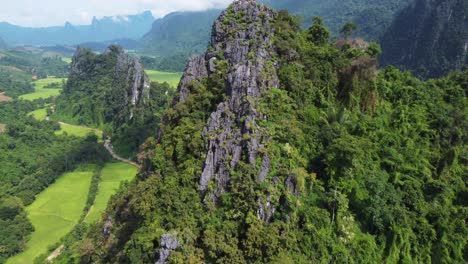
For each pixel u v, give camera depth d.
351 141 46.66
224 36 59.03
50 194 103.81
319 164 46.81
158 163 50.41
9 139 135.75
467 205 53.84
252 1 59.59
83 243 63.31
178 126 52.81
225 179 44.34
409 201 49.31
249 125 44.88
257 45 53.47
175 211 44.19
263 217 41.16
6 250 77.12
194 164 47.31
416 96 61.44
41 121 163.75
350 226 43.59
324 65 53.84
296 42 54.94
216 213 42.75
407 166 51.44
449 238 49.66
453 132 58.41
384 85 59.75
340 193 44.25
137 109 148.25
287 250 39.91
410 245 47.62
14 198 94.44
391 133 54.56
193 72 59.97
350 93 53.94
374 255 44.62
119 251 49.12
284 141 45.62
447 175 55.16
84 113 174.12
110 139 147.62
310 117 50.06
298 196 43.16
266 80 49.09
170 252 39.97
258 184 41.81
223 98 50.44
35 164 121.00
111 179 111.50
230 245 39.81
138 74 156.25
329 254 41.72
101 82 185.88
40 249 79.12
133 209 49.91
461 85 68.06
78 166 122.50
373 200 46.34
